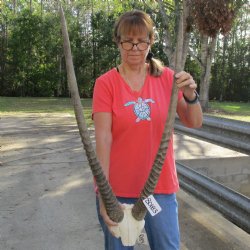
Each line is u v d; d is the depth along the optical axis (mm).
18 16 35406
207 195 4426
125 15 2559
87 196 5383
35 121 13258
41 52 35531
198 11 10680
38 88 35875
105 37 35750
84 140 2117
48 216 4719
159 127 2600
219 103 30906
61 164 7062
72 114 15977
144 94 2586
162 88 2637
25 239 4160
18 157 7613
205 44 20531
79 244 4059
